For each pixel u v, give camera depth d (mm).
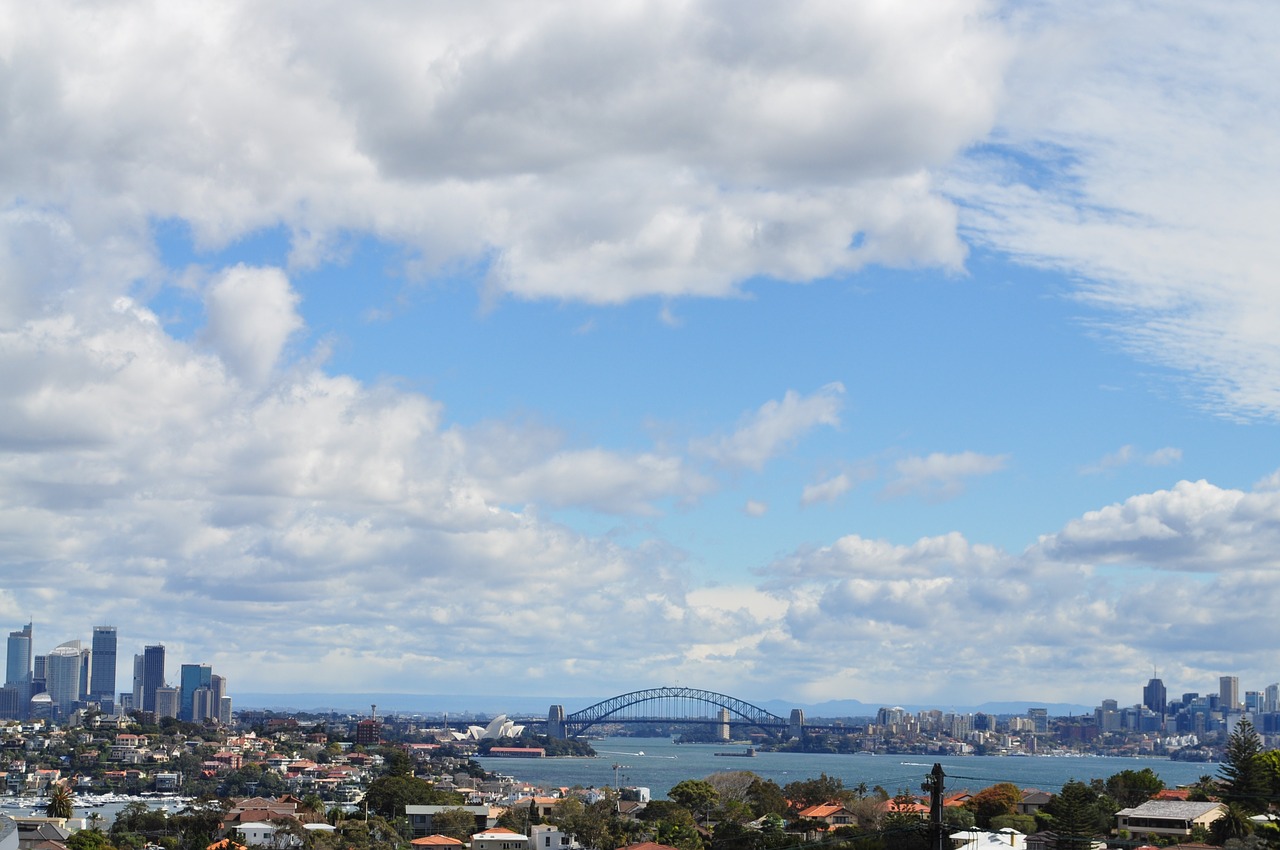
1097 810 192750
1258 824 178750
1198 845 169250
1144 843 179625
